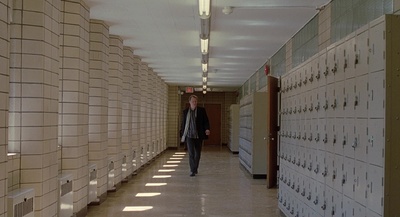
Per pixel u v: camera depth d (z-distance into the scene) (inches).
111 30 294.5
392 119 106.7
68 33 217.9
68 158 216.4
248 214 230.1
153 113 546.9
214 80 672.4
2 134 126.6
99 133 263.0
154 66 497.0
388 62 107.3
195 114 391.5
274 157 313.0
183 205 253.3
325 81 156.6
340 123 139.6
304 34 275.0
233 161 545.0
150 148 514.6
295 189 201.2
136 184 340.2
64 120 217.5
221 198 276.4
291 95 213.9
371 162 114.6
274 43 340.5
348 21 188.4
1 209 125.8
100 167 263.1
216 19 260.4
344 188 135.0
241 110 490.0
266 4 224.4
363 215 119.4
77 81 218.8
